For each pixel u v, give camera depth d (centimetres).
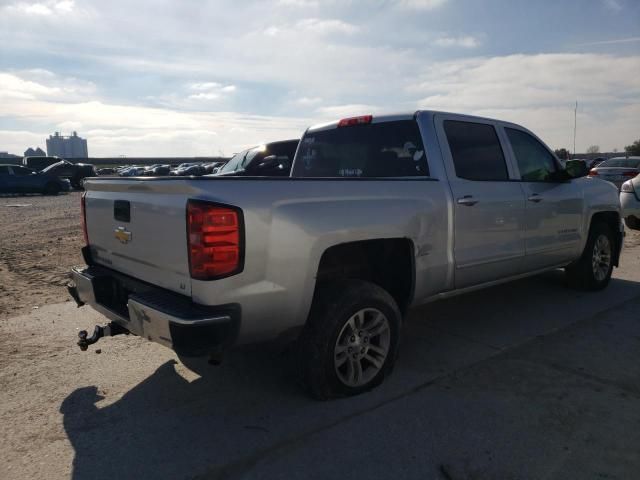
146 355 428
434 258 397
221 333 286
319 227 321
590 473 265
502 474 265
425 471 269
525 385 365
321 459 280
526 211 482
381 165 450
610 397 346
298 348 337
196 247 285
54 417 329
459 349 436
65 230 1201
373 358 361
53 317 523
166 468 274
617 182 1561
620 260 800
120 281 362
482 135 466
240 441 299
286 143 1120
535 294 602
